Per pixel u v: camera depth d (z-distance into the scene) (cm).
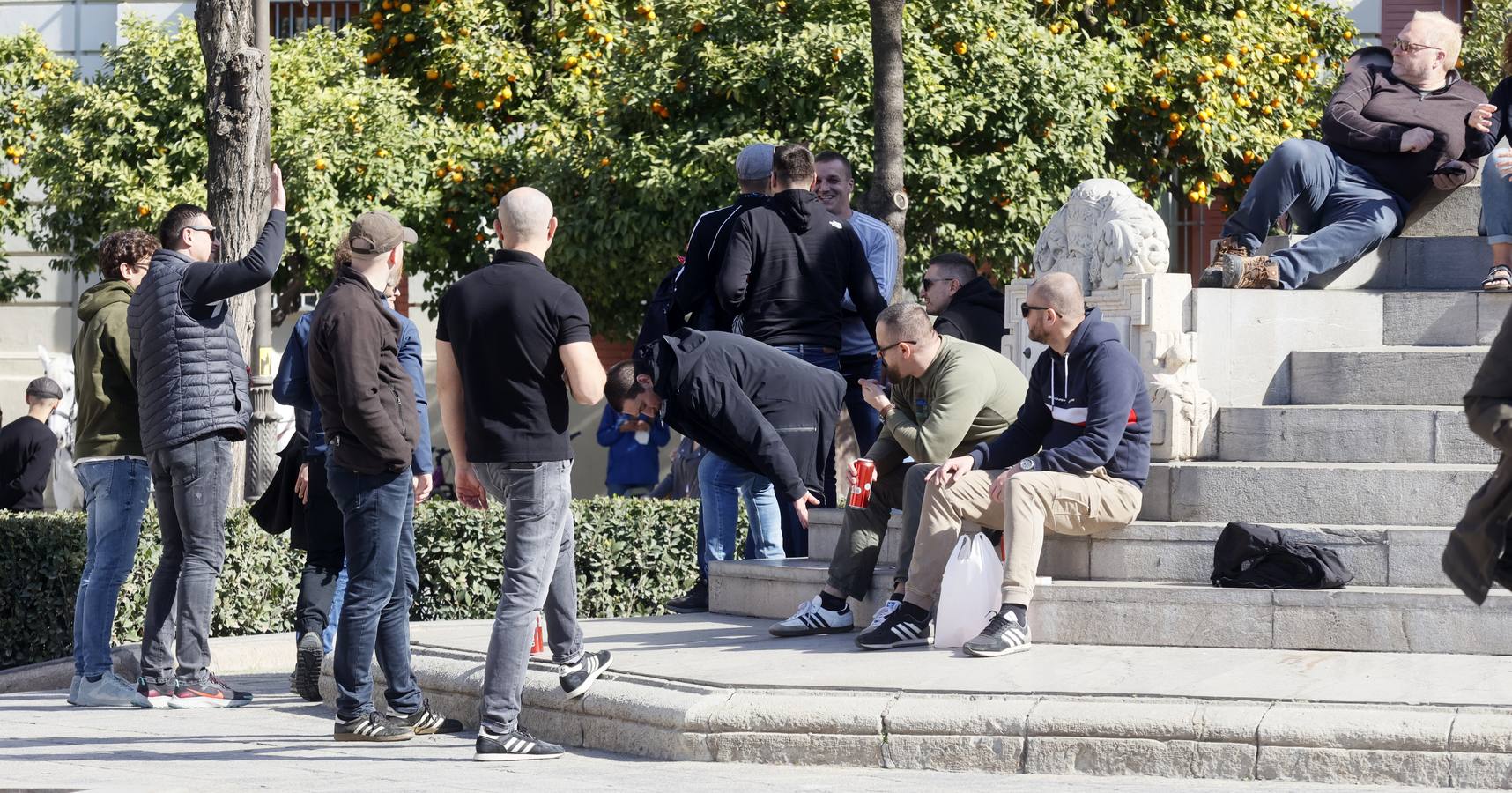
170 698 1928
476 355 1473
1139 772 1346
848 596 1870
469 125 4569
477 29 4641
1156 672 1516
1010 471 1733
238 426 1922
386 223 1565
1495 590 1617
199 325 1883
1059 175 3991
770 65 3891
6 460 3253
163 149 4325
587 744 1564
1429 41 2219
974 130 3962
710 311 2225
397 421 1555
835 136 3831
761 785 1312
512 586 1482
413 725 1641
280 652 2541
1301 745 1314
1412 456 1850
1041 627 1730
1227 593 1673
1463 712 1320
